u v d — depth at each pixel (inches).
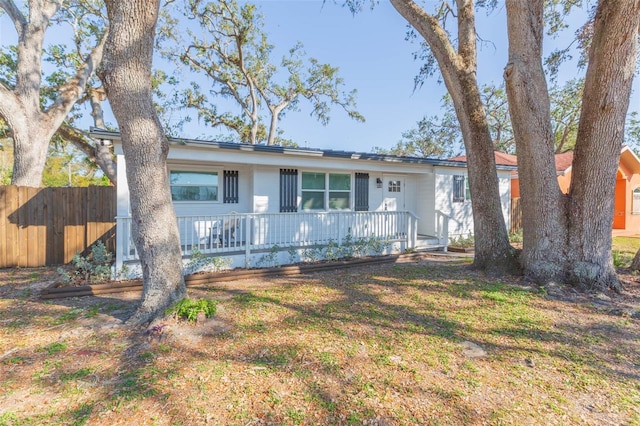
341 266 310.7
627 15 200.8
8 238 297.1
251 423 92.8
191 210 347.9
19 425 90.7
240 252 297.0
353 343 143.1
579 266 226.1
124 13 143.9
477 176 276.1
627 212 602.9
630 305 195.6
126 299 208.8
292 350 135.6
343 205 422.6
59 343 141.9
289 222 332.8
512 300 202.7
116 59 145.9
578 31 348.8
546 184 233.6
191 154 295.7
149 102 155.3
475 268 282.7
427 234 466.3
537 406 102.0
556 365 127.8
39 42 402.9
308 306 191.9
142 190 158.4
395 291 224.1
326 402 102.2
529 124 231.3
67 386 109.5
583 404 103.7
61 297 208.7
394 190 467.2
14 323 165.6
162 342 141.0
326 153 347.9
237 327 158.6
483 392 108.8
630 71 212.8
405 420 94.3
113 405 99.6
